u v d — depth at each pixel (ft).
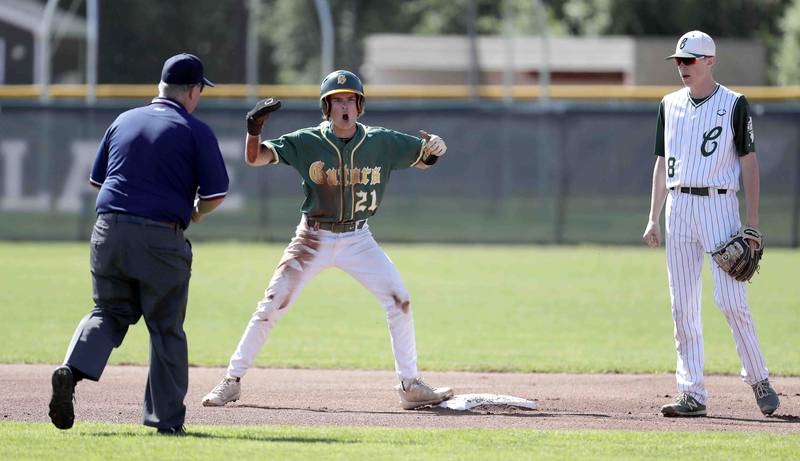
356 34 534.78
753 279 194.08
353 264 89.76
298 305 164.45
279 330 141.18
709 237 86.69
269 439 75.72
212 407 90.74
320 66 534.37
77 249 233.76
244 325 144.25
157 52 516.32
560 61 398.83
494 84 403.13
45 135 246.47
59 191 247.50
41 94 280.51
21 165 247.50
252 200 253.85
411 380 90.89
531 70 398.83
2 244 243.60
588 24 514.27
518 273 203.72
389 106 252.21
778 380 108.27
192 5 545.85
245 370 90.99
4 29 395.55
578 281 192.95
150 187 74.33
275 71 570.87
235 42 547.08
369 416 87.92
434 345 130.41
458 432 79.61
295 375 109.09
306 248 89.10
